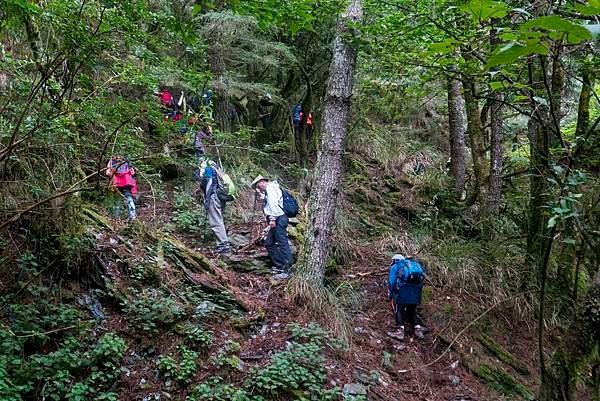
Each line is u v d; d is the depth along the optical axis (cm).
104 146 384
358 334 621
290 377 466
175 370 452
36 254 493
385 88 1038
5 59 376
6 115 412
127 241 602
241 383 462
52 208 478
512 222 852
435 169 1139
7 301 437
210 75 465
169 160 426
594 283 301
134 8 358
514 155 913
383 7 562
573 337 303
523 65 322
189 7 720
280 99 1024
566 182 303
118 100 400
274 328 565
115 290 523
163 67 438
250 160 981
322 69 1088
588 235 337
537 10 269
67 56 354
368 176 1096
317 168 645
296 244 789
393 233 886
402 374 572
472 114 852
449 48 226
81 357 430
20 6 315
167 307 519
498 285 744
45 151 457
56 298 485
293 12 326
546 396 316
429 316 681
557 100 422
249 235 810
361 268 786
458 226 903
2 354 393
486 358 637
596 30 91
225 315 557
